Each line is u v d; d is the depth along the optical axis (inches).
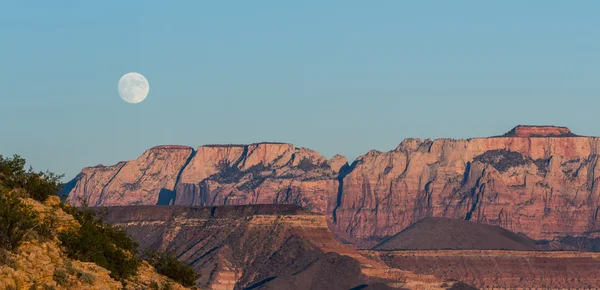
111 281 5260.8
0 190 5516.7
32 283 4877.0
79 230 5595.5
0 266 4852.4
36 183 5920.3
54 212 5693.9
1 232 5068.9
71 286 5019.7
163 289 5767.7
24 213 5246.1
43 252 5172.2
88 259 5497.1
